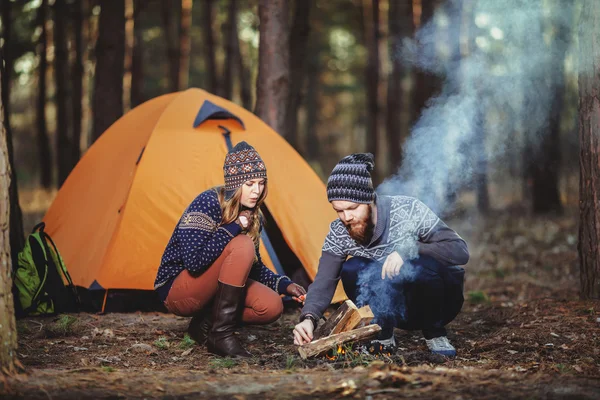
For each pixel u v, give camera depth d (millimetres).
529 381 3330
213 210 3945
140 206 5777
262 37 8234
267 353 4312
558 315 5266
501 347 4434
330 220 6164
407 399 3018
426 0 12406
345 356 3797
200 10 22250
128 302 5707
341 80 30453
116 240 5691
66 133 14031
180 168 5922
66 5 14133
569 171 17938
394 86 16984
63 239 6262
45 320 5297
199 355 4152
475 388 3166
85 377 3408
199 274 3998
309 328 3793
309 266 5824
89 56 16812
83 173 6586
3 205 3463
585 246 5648
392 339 4117
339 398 3049
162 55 23094
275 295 4086
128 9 14898
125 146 6320
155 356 4180
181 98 6406
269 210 5992
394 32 16875
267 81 8219
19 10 15797
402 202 3855
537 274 8156
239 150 3926
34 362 3918
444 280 3992
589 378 3525
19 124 27344
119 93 10477
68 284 5590
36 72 18281
